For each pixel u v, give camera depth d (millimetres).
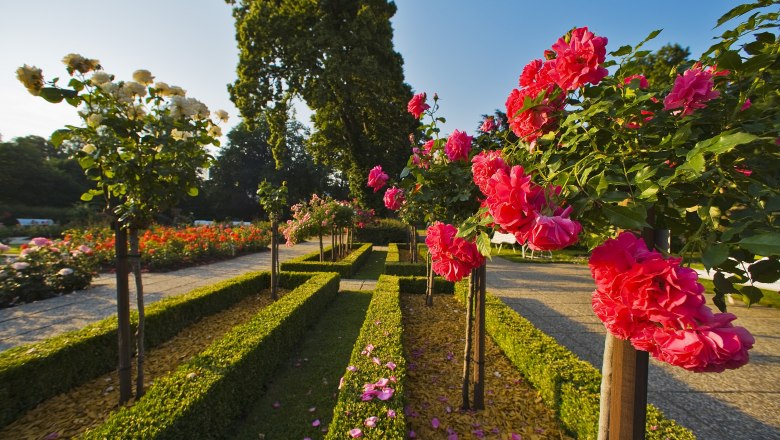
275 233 5730
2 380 2342
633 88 1047
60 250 6562
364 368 2545
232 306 5336
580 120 1074
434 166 2246
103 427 1830
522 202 816
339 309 5383
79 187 32656
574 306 5762
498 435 2234
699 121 957
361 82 16422
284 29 15180
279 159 17484
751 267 867
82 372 2912
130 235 2584
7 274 5469
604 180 828
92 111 2254
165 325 3912
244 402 2635
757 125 827
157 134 2447
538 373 2764
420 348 3660
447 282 6277
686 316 717
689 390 3000
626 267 802
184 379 2316
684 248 839
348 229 12180
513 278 8438
